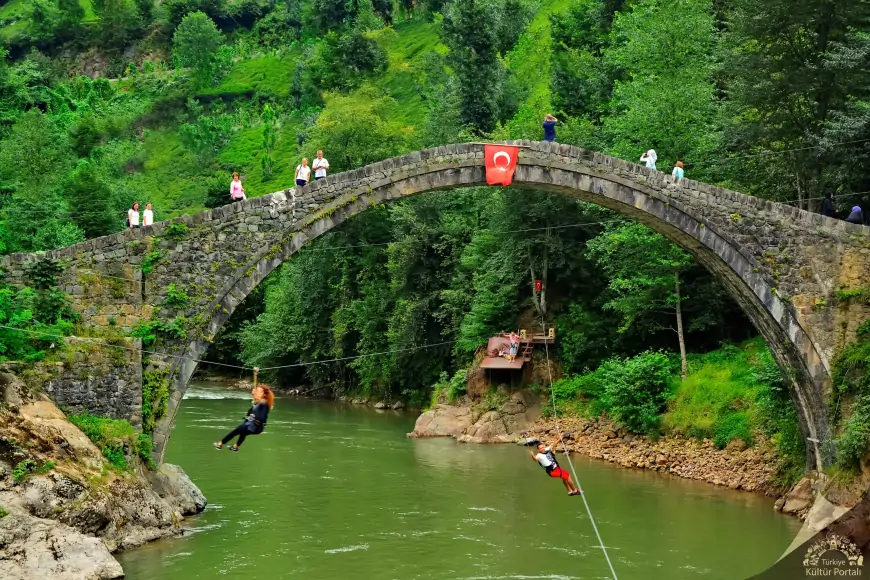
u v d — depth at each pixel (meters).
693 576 22.66
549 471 21.20
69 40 133.00
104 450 24.59
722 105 43.25
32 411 23.36
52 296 25.80
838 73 34.78
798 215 30.16
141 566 22.20
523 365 46.09
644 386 39.25
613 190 30.12
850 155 33.81
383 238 62.38
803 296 29.89
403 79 95.31
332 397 65.62
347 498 30.52
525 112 64.06
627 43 52.22
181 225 27.12
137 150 98.19
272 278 79.19
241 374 79.12
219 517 27.48
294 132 101.81
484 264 50.50
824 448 29.17
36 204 49.31
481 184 30.16
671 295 41.88
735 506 29.89
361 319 60.88
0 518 20.22
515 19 87.31
